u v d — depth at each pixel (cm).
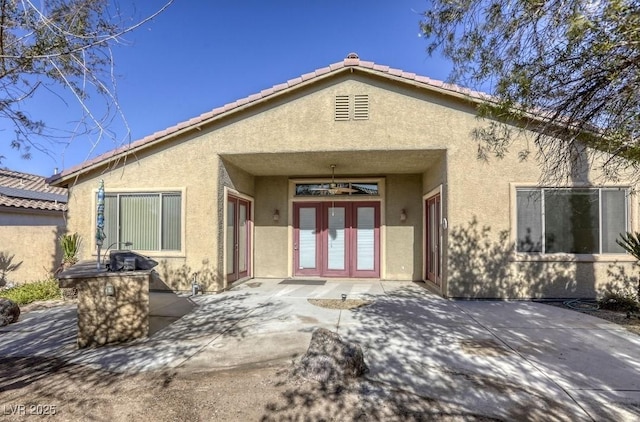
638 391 399
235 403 374
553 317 707
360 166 1090
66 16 363
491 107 457
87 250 1013
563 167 672
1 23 328
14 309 706
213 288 960
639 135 370
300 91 923
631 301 760
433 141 883
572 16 300
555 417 347
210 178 966
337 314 736
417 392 396
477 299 866
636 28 278
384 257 1198
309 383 416
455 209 877
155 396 391
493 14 387
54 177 1005
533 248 860
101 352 529
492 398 383
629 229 837
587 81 369
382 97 898
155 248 988
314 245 1252
